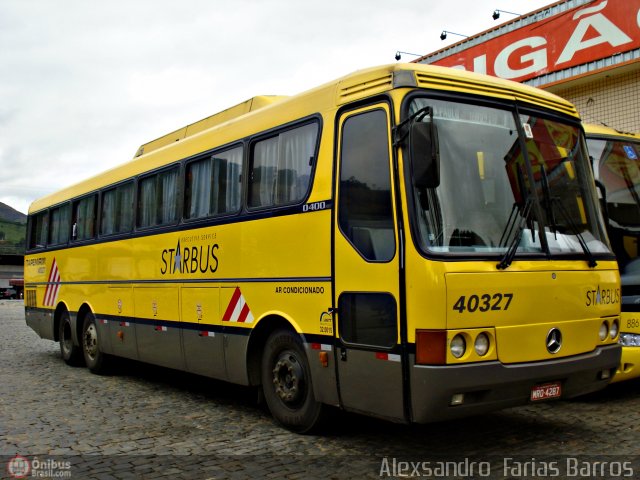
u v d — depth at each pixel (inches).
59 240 489.7
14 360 495.8
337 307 221.8
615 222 326.3
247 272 269.9
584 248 225.1
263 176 269.1
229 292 281.0
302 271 239.1
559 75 516.4
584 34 496.4
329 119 235.1
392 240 201.0
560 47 514.3
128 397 336.5
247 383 268.1
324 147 235.5
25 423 276.2
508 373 195.6
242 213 276.8
